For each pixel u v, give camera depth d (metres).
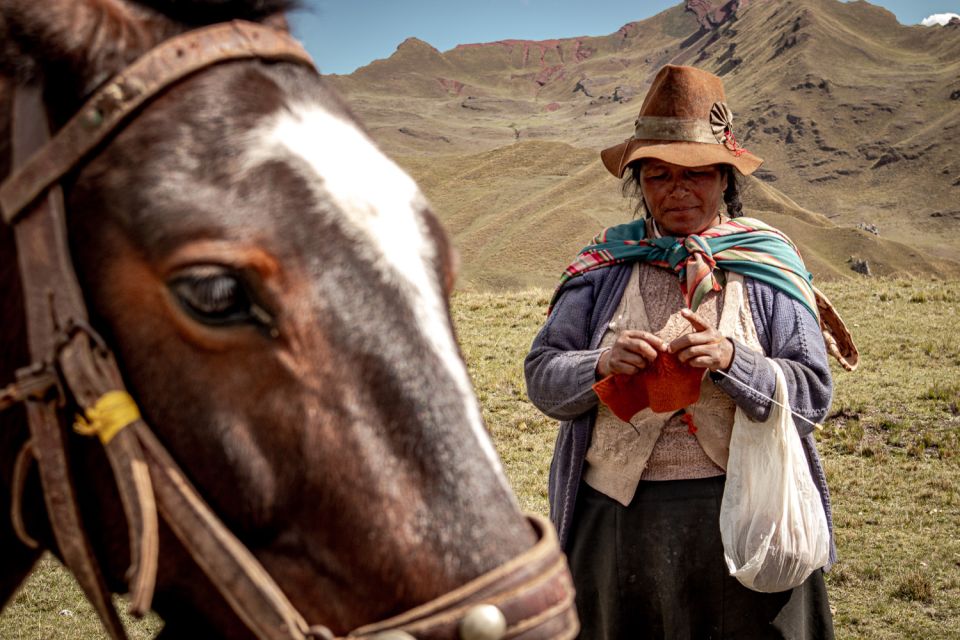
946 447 8.44
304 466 1.38
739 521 2.92
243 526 1.40
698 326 2.82
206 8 1.52
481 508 1.39
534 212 148.00
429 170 185.50
